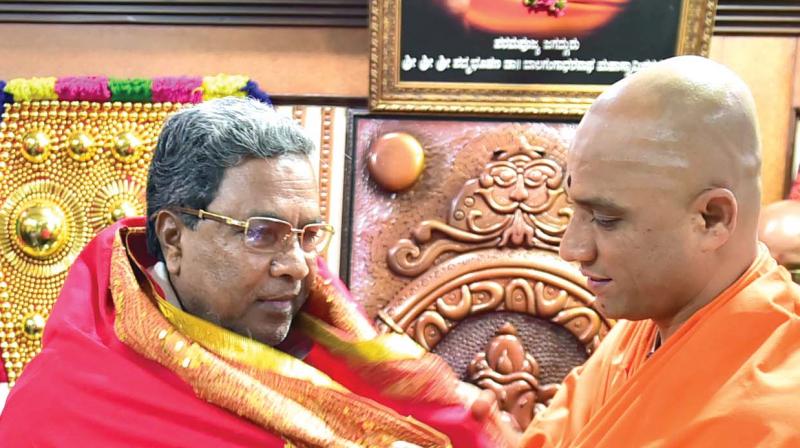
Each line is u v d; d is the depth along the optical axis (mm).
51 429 753
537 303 1380
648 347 730
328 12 1435
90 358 794
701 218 600
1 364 1376
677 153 585
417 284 1396
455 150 1421
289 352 972
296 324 983
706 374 603
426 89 1377
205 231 776
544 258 1394
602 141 605
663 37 1335
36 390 781
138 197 1396
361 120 1433
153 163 820
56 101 1400
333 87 1455
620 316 658
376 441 804
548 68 1364
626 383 654
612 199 602
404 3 1338
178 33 1450
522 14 1344
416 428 818
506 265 1392
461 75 1371
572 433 750
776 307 600
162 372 789
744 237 628
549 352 1390
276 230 780
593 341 1374
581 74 1365
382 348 945
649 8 1322
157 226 813
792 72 1433
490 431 972
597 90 1368
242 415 764
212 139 763
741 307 605
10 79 1445
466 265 1394
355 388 953
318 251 871
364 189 1421
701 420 582
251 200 768
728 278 633
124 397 764
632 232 607
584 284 1377
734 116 595
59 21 1441
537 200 1406
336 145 1426
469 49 1360
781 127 1434
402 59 1364
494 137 1420
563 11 1335
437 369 959
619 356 769
